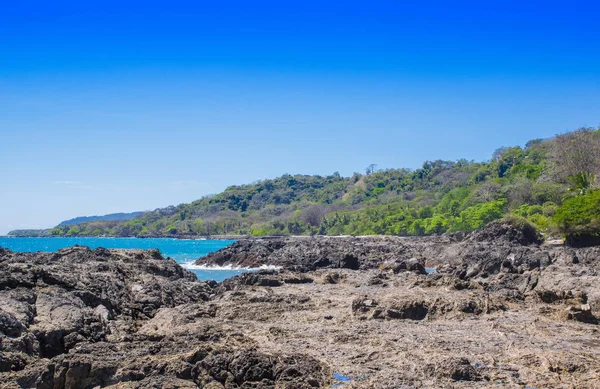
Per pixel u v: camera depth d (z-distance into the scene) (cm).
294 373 2606
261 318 4234
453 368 2758
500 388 2609
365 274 6906
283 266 9719
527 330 3766
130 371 2503
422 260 10275
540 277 5662
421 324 4012
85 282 4369
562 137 17175
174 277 6159
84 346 2919
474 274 7419
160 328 3959
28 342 2939
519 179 18512
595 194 10425
